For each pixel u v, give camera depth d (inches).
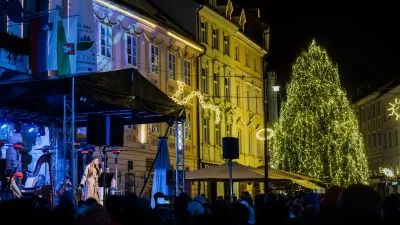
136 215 298.7
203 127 1770.4
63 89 656.4
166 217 513.3
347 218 184.7
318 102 2064.5
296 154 2042.3
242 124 2110.0
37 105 820.6
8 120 832.9
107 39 1254.3
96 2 1196.5
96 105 784.3
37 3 829.2
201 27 1784.0
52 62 780.0
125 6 1291.8
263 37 2405.3
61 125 886.4
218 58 1902.1
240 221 364.5
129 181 1307.8
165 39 1526.8
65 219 257.3
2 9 781.9
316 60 2107.5
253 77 2265.0
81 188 874.8
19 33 824.3
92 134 666.2
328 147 2030.0
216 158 1855.3
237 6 2174.0
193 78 1704.0
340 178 2015.3
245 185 2092.8
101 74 683.4
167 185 853.8
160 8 1676.9
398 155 2856.8
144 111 783.1
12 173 743.7
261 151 2349.9
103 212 234.7
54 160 900.6
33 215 201.9
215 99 1861.5
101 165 1046.4
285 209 298.2
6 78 801.6
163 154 880.9
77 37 789.2
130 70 721.6
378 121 3267.7
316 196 506.6
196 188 1679.4
